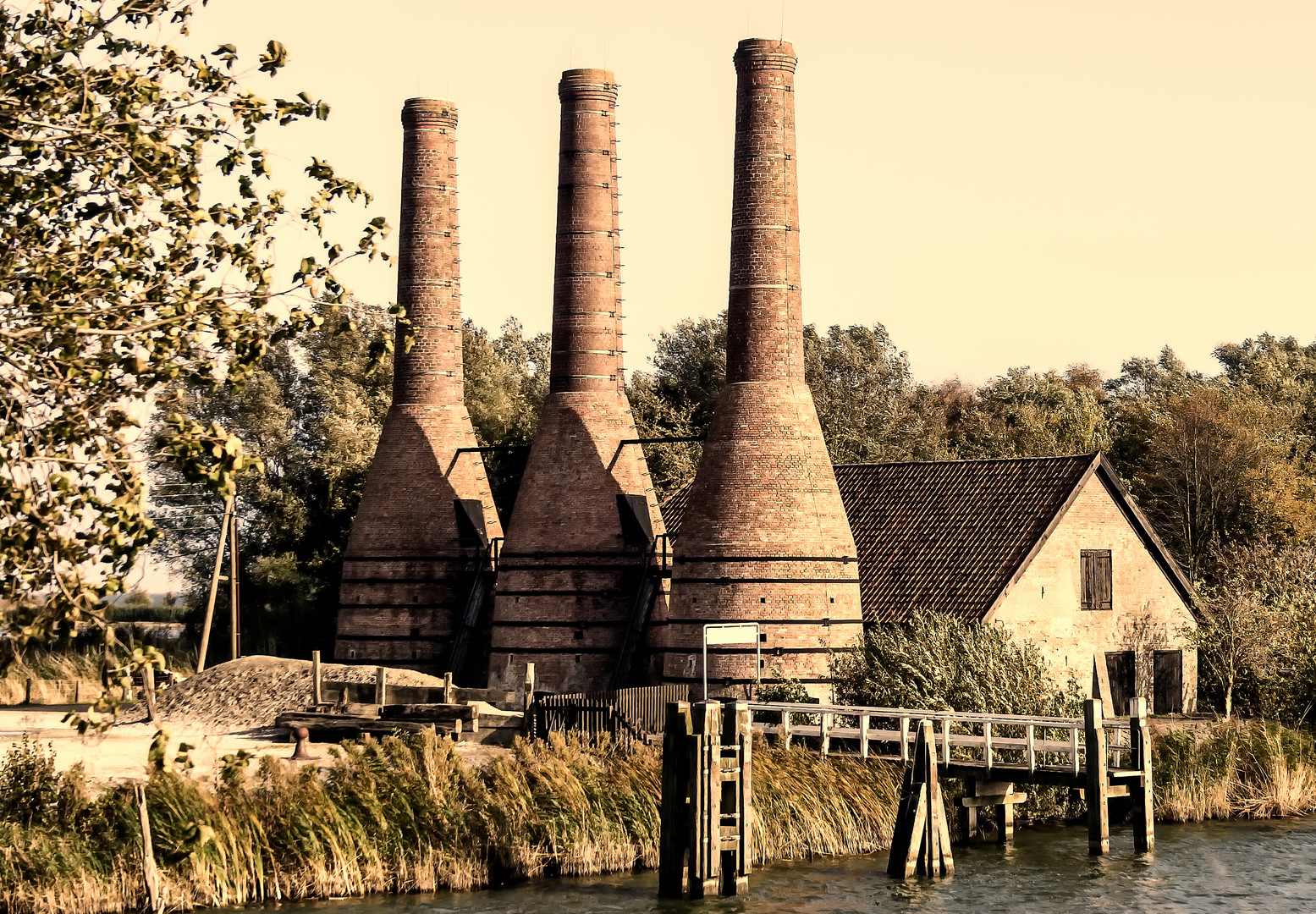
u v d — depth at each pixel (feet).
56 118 46.19
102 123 46.26
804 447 150.71
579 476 169.58
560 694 134.72
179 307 45.62
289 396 276.41
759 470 149.28
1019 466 172.96
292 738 141.28
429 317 185.37
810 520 148.87
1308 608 163.73
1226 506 246.27
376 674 165.17
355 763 104.58
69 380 43.60
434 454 184.24
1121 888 100.01
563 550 168.66
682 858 97.76
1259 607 168.35
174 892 90.84
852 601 151.02
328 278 49.65
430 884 98.68
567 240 172.45
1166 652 173.47
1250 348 370.53
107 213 48.52
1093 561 167.53
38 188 47.93
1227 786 127.34
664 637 168.55
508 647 170.19
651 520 172.04
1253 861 108.06
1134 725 110.93
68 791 94.53
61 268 46.50
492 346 301.63
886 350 313.32
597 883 101.19
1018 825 122.93
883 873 104.17
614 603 168.25
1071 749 110.63
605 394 172.04
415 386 185.47
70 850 90.07
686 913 93.66
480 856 101.14
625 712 132.36
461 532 184.55
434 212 185.78
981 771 111.24
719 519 149.48
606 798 107.24
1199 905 95.86
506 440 269.85
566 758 110.22
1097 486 168.55
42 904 87.40
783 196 152.97
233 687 165.17
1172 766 127.03
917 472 179.83
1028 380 337.11
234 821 94.94
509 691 153.69
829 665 145.48
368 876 97.66
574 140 172.04
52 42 47.65
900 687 129.49
